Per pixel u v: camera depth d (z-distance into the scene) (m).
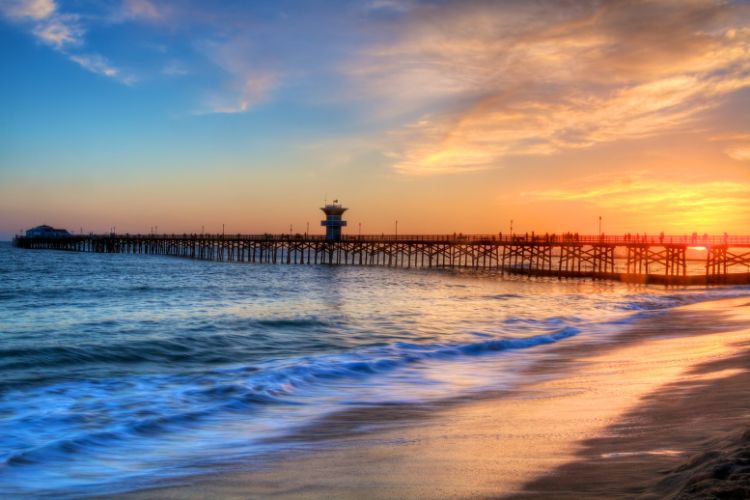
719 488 4.23
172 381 12.61
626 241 66.62
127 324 21.94
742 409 8.21
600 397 10.15
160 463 7.43
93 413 9.95
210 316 25.16
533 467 6.26
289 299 35.25
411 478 6.18
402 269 84.75
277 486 6.19
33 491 6.42
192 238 113.06
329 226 94.00
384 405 10.67
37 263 82.38
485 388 12.05
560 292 48.38
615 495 5.03
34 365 14.23
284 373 13.11
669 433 7.24
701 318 25.00
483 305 33.81
